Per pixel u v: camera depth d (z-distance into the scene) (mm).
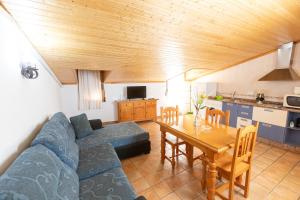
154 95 5762
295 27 2656
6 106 1339
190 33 2457
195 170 2564
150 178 2369
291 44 3416
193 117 2967
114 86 5051
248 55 4062
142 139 3021
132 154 2934
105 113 5012
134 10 1758
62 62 2932
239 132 1593
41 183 1018
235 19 2232
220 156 2062
